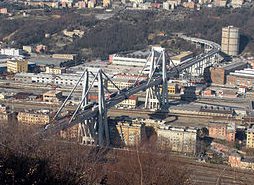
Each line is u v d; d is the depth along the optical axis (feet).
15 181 62.23
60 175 67.15
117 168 101.50
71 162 74.95
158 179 97.25
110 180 92.43
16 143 72.90
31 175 63.77
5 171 62.08
